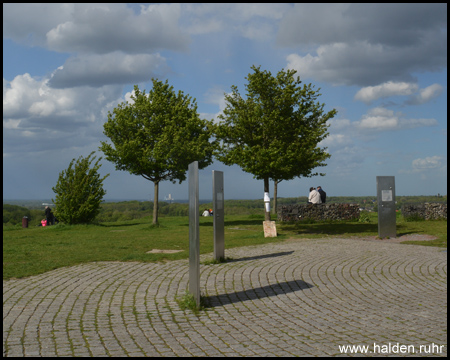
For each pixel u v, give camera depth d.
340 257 12.16
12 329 5.73
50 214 35.06
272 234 17.67
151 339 5.39
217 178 11.62
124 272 9.96
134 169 25.16
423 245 14.82
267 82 18.50
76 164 27.64
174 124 25.69
